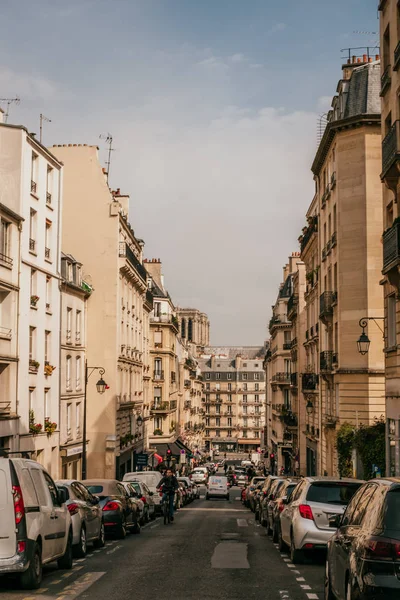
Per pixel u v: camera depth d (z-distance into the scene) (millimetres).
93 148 52500
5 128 36281
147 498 29625
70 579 12914
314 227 49281
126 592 11461
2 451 14320
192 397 124750
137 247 64125
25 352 36406
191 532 23594
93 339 50750
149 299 69500
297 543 14953
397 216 24734
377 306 37094
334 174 40125
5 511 11367
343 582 9203
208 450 173125
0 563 11172
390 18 26016
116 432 50906
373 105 38375
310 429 54719
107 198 51906
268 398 122188
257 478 45938
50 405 40438
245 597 11086
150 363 78125
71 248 51656
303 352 65625
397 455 25953
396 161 23438
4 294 34719
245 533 23453
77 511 15969
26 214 36969
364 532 8625
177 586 12039
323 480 15586
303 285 66562
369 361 36875
